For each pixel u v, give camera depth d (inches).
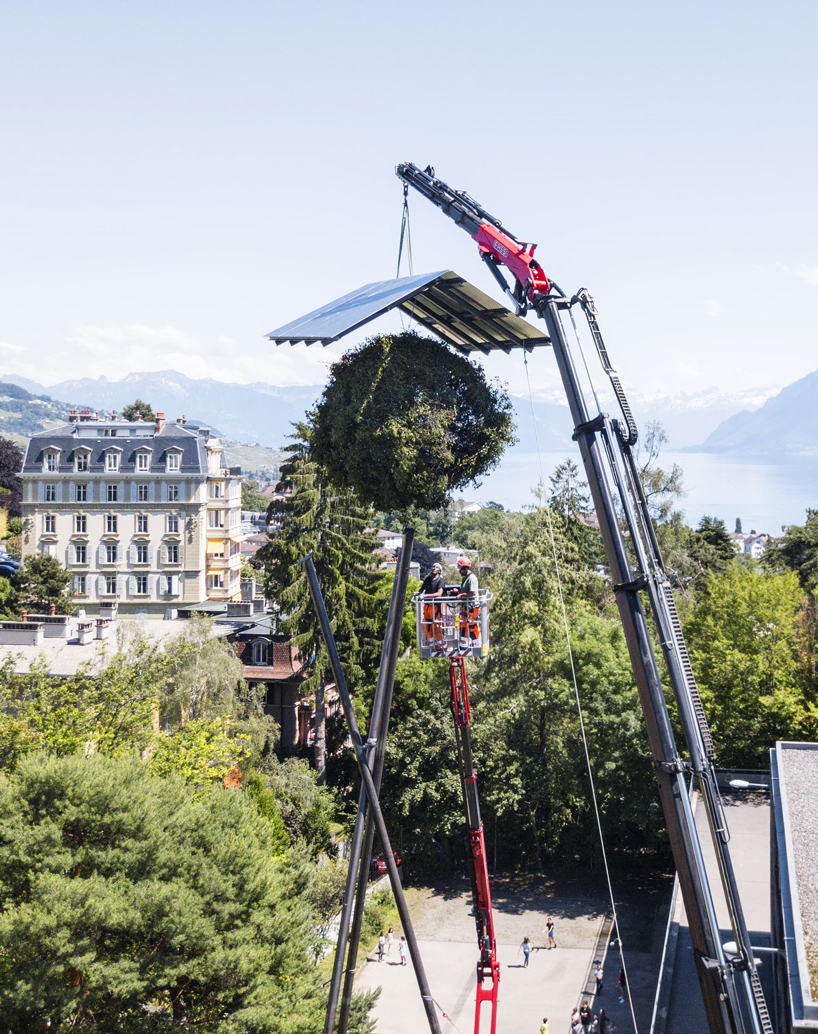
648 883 1975.9
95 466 3971.5
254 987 821.2
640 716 1891.0
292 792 1923.0
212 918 819.4
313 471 2178.9
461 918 1839.3
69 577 3693.4
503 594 2060.8
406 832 2070.6
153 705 1357.0
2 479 4854.8
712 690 1831.9
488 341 637.3
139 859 821.9
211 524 4116.6
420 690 2183.8
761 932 1112.2
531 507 2191.2
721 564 2987.2
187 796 962.1
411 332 573.3
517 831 2103.8
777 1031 864.3
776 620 1879.9
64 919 734.5
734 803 1589.6
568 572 2207.2
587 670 1972.2
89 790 829.8
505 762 2004.2
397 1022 1443.2
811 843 827.4
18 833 791.7
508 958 1665.8
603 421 537.0
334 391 561.0
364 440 535.8
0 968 745.0
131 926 768.3
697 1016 1022.4
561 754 1977.1
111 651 1883.6
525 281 576.4
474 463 557.6
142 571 3986.2
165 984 778.2
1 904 788.6
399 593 590.2
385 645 594.9
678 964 1139.9
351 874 599.2
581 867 2069.4
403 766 2032.5
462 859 2130.9
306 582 2175.2
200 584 4008.4
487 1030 1416.1
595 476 540.4
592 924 1797.5
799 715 1724.9
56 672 1736.0
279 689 2433.6
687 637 1979.6
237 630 2474.2
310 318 597.9
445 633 588.7
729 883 496.1
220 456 4293.8
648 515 534.0
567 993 1535.4
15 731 1123.3
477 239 624.4
